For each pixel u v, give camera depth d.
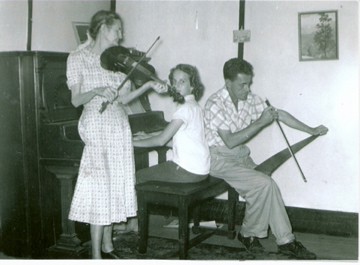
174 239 3.79
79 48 3.18
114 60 3.16
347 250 3.59
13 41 3.59
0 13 3.49
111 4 4.52
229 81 3.48
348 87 3.87
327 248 3.64
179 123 3.22
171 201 3.21
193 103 3.31
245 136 3.39
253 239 3.52
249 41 4.10
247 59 4.12
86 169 3.06
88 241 3.67
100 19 3.13
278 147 4.10
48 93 3.32
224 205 4.27
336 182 3.97
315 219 4.03
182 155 3.29
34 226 3.33
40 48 3.80
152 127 4.06
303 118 4.00
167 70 4.42
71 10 4.08
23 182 3.31
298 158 4.05
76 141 3.17
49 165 3.26
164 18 4.40
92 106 3.07
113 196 3.09
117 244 3.63
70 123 3.34
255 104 3.74
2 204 3.43
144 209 3.31
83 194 3.06
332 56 3.88
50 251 3.34
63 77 3.49
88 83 3.10
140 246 3.39
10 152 3.34
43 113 3.26
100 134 3.05
